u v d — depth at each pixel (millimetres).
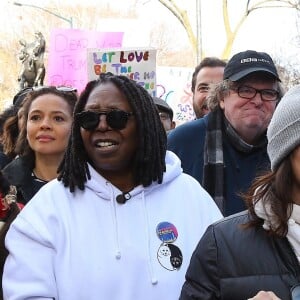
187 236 2443
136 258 2318
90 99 2438
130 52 5156
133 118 2434
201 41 20141
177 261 2373
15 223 2404
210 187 3463
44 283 2281
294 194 1965
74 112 2469
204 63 5008
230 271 1971
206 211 2559
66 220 2350
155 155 2449
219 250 2006
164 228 2414
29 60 15023
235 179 3479
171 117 5297
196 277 2055
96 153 2412
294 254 1929
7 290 2332
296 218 1932
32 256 2322
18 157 3594
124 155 2428
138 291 2289
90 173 2424
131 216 2400
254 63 3418
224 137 3549
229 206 3447
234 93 3453
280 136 1948
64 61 8195
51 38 8188
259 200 1981
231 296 1952
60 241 2322
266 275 1931
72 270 2273
